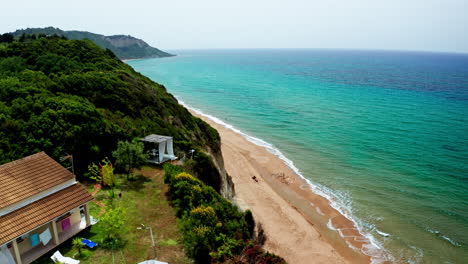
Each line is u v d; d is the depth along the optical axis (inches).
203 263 688.4
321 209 1386.6
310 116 3006.9
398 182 1627.7
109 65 2263.8
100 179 982.4
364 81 5556.1
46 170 748.0
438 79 5954.7
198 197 884.0
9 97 1146.0
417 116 2967.5
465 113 3090.6
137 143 1096.8
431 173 1731.1
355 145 2192.4
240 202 1402.6
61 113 1080.2
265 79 6018.7
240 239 753.0
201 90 4771.2
